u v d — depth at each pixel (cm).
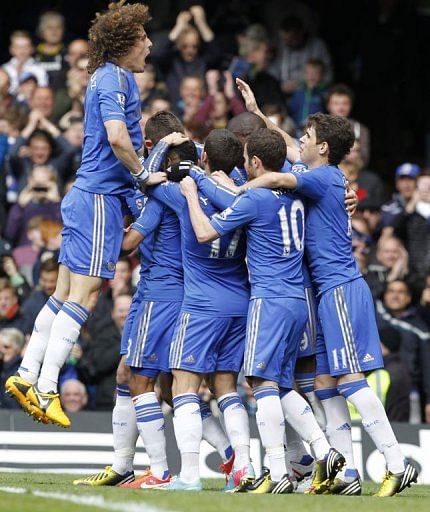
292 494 2641
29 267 4575
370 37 5747
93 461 3625
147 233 2861
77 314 2834
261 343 2717
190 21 5272
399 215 4831
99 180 2839
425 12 5919
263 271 2744
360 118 5738
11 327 4100
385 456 2800
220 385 2866
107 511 2173
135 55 2866
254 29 5200
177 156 2883
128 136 2789
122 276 4169
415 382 4241
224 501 2384
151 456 2908
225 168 2856
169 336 2875
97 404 4022
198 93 4959
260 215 2734
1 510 2145
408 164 5228
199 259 2805
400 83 5778
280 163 2786
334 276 2806
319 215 2814
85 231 2831
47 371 2831
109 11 2872
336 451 2703
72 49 5069
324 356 2873
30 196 4678
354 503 2422
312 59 5253
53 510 2166
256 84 5116
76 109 4969
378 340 2816
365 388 2802
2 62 5831
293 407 2778
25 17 5844
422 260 4812
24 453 3597
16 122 4878
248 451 2830
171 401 3048
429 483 3669
